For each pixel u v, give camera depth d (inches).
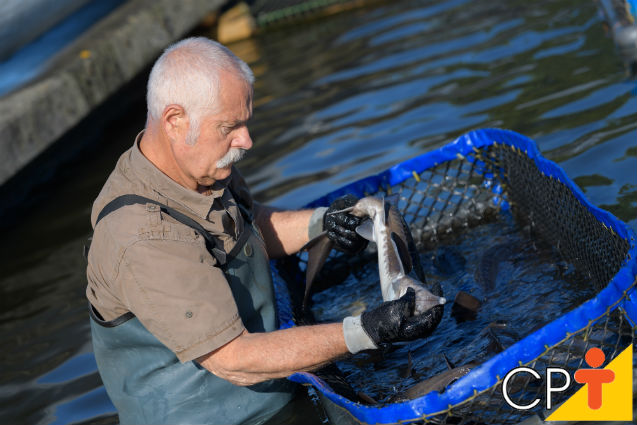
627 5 238.2
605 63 238.4
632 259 104.3
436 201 167.9
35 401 148.0
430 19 370.0
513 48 285.3
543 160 142.7
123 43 345.4
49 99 290.2
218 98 110.1
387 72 305.9
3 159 263.3
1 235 259.6
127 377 122.4
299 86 326.6
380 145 230.5
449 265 156.7
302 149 247.9
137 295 110.3
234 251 121.8
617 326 114.3
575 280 136.6
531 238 155.6
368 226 136.5
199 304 109.6
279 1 454.9
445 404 100.4
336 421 115.6
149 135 117.7
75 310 184.9
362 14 427.8
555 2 328.8
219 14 468.1
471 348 126.0
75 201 273.6
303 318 146.6
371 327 108.0
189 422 121.4
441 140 219.5
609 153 177.3
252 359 110.0
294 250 154.4
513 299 136.8
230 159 116.1
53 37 371.6
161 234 110.6
